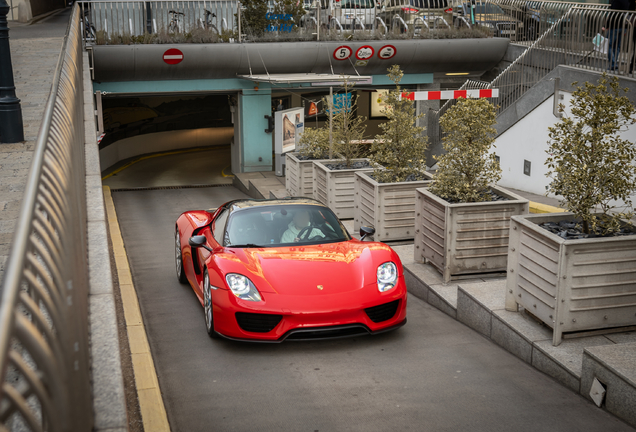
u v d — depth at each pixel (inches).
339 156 488.1
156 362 198.2
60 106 178.2
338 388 173.9
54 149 128.0
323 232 245.4
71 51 334.6
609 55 423.8
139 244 424.8
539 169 502.6
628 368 152.6
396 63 826.2
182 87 816.3
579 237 194.7
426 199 278.8
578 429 147.7
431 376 181.9
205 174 985.5
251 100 839.7
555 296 185.2
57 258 86.4
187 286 301.6
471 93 378.6
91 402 100.5
